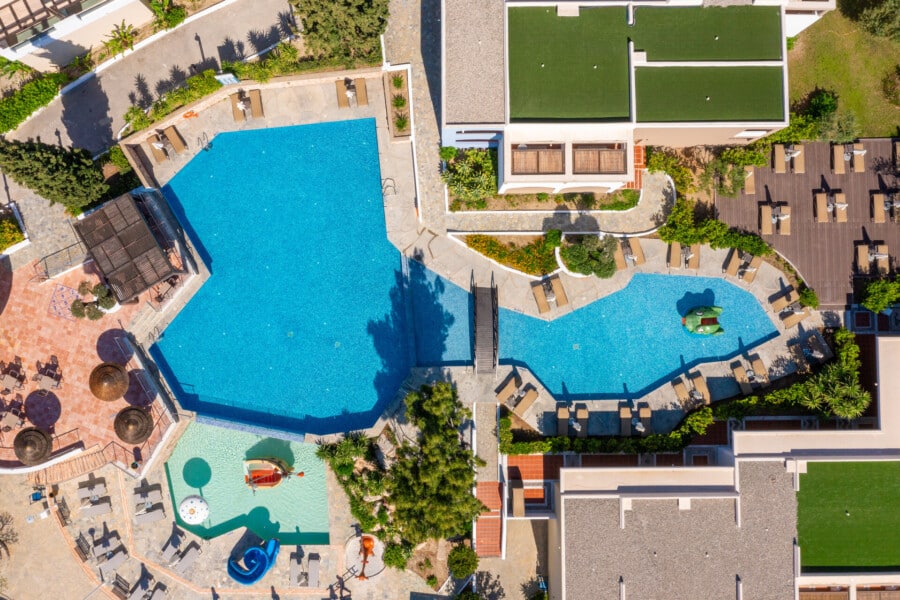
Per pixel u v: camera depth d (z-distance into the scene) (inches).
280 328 1494.8
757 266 1466.5
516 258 1471.5
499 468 1461.6
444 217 1487.5
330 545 1493.6
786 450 1373.0
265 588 1494.8
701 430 1427.2
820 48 1503.4
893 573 1348.4
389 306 1493.6
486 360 1448.1
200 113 1493.6
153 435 1459.2
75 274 1480.1
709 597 1336.1
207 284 1496.1
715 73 1282.0
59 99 1486.2
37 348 1481.3
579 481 1353.3
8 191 1485.0
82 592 1487.5
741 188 1487.5
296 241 1501.0
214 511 1497.3
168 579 1489.9
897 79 1498.5
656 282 1489.9
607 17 1270.9
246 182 1505.9
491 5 1269.7
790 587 1339.8
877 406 1416.1
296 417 1491.1
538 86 1262.3
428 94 1483.8
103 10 1374.3
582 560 1334.9
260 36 1489.9
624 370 1488.7
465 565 1418.6
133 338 1482.5
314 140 1505.9
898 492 1368.1
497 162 1437.0
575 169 1288.1
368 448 1450.5
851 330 1489.9
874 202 1483.8
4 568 1486.2
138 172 1445.6
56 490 1488.7
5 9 1397.6
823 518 1365.7
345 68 1446.9
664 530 1339.8
